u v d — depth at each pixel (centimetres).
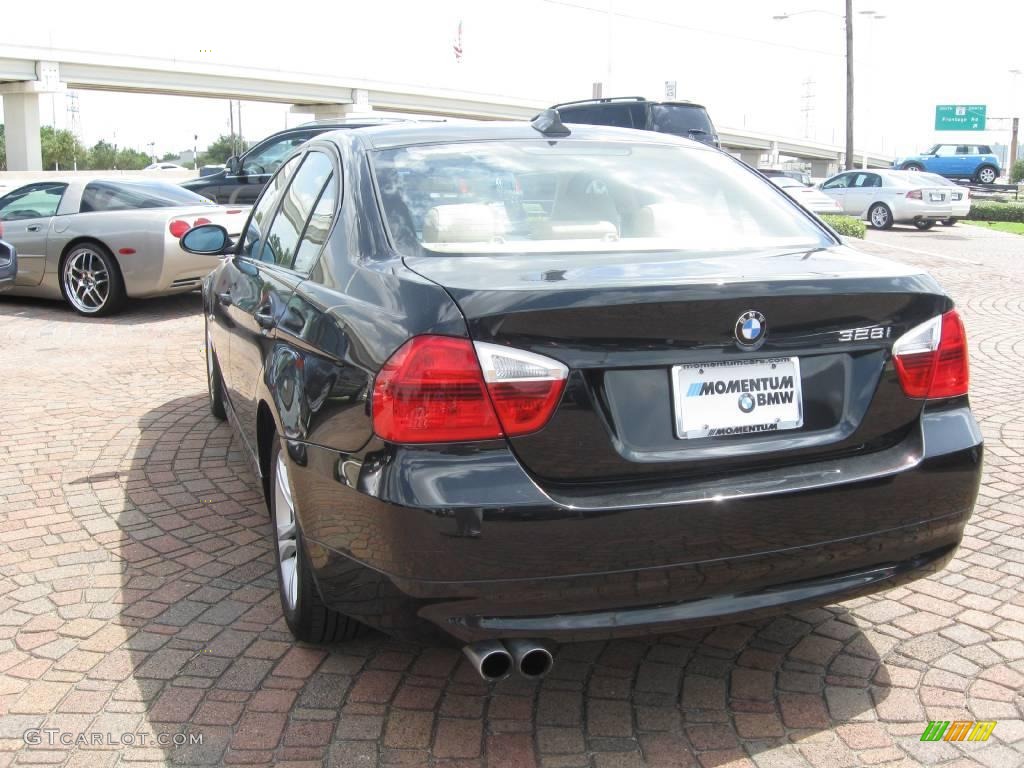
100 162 11225
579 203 318
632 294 237
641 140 375
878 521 262
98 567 387
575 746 268
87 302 1000
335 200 328
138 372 736
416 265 270
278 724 279
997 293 1190
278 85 7225
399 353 240
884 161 11356
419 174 321
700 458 246
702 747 268
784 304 249
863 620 338
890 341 266
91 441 556
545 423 235
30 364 765
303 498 273
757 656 315
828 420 261
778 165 10550
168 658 316
